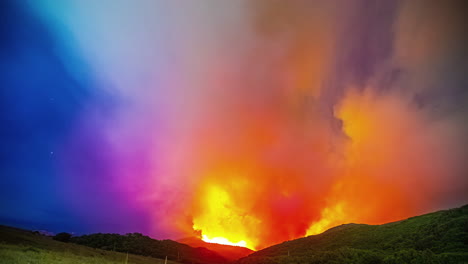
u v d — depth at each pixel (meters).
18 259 26.50
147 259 63.22
